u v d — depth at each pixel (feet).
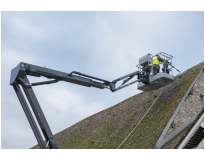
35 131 39.32
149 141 51.42
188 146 49.49
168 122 51.62
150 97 69.21
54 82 44.09
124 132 63.87
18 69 40.57
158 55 56.85
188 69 65.16
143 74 56.75
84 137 80.23
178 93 58.39
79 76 46.80
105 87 50.44
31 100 40.16
